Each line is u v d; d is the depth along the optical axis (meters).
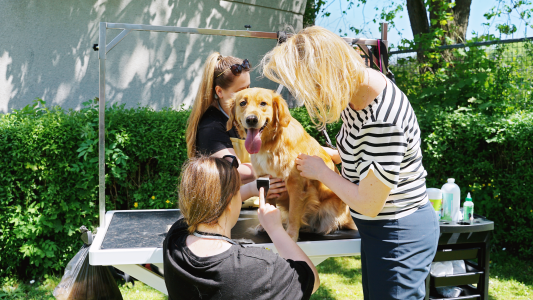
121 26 2.17
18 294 3.51
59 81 5.51
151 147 3.91
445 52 5.21
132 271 1.98
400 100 1.45
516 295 3.54
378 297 1.58
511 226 4.12
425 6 6.75
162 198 4.04
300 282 1.30
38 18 5.30
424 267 1.57
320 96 1.38
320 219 2.12
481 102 4.56
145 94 6.12
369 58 2.18
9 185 3.52
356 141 1.50
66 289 2.16
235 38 6.71
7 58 5.18
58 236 3.77
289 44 1.44
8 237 3.61
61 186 3.67
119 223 2.38
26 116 3.82
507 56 4.76
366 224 1.61
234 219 1.44
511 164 4.11
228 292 1.20
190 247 1.31
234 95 2.08
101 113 2.21
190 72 6.46
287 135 1.96
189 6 6.24
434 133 4.23
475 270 1.99
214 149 2.17
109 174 3.88
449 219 2.02
